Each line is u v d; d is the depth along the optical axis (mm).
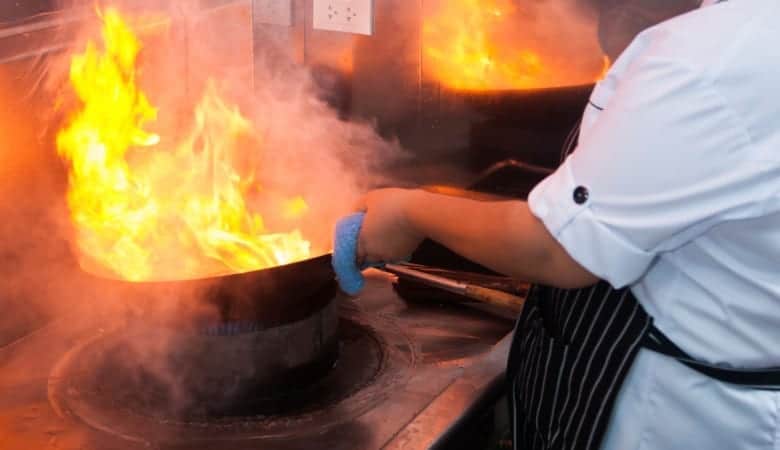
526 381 1009
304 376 1062
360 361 1143
